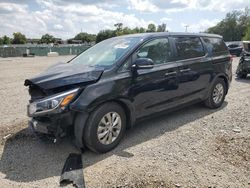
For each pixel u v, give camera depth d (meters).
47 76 4.46
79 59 5.58
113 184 3.62
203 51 6.42
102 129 4.45
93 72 4.52
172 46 5.70
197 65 6.10
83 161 4.25
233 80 11.66
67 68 4.88
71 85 4.28
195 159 4.26
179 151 4.55
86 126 4.30
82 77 4.39
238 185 3.60
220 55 6.83
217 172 3.89
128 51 4.95
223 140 4.95
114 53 5.10
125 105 4.79
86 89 4.29
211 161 4.20
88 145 4.37
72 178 3.77
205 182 3.65
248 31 67.94
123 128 4.79
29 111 4.41
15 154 4.52
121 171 3.93
